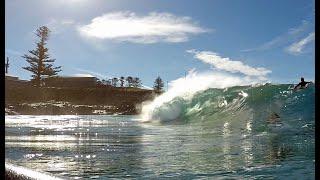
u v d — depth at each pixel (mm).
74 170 5168
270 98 15328
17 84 105875
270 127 11109
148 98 88625
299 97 13961
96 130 15172
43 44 106250
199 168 5184
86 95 91250
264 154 6375
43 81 113062
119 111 63625
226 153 6719
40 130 15211
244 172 4793
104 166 5453
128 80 130125
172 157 6406
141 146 8430
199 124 16828
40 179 2334
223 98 18938
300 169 4824
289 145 7367
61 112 62438
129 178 4531
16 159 6359
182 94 22000
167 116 21516
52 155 6883
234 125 13828
